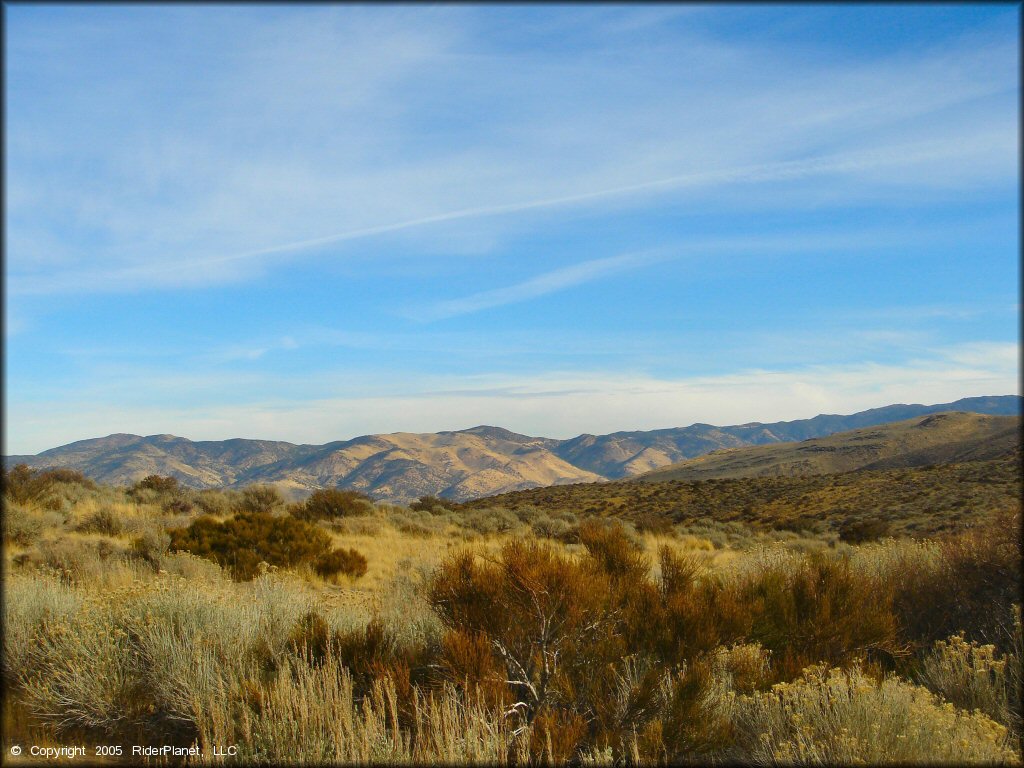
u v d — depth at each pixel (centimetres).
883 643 745
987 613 828
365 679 627
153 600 724
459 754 445
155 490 3253
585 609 610
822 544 2727
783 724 517
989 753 452
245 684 560
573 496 6669
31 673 632
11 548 1414
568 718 542
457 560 639
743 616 683
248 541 1557
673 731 521
